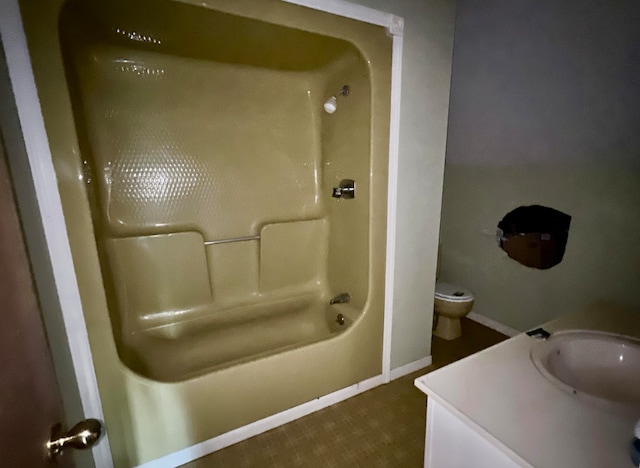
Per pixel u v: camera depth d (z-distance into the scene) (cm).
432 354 221
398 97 162
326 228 220
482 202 249
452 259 280
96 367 120
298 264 223
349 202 189
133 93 170
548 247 212
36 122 101
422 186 181
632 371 113
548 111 201
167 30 142
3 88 88
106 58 160
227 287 207
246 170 204
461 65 249
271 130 207
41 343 54
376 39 153
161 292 186
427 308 200
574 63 185
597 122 179
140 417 130
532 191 216
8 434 43
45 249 103
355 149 178
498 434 76
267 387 153
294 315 214
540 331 122
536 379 95
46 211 105
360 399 178
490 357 105
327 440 152
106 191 168
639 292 173
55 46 102
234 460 142
